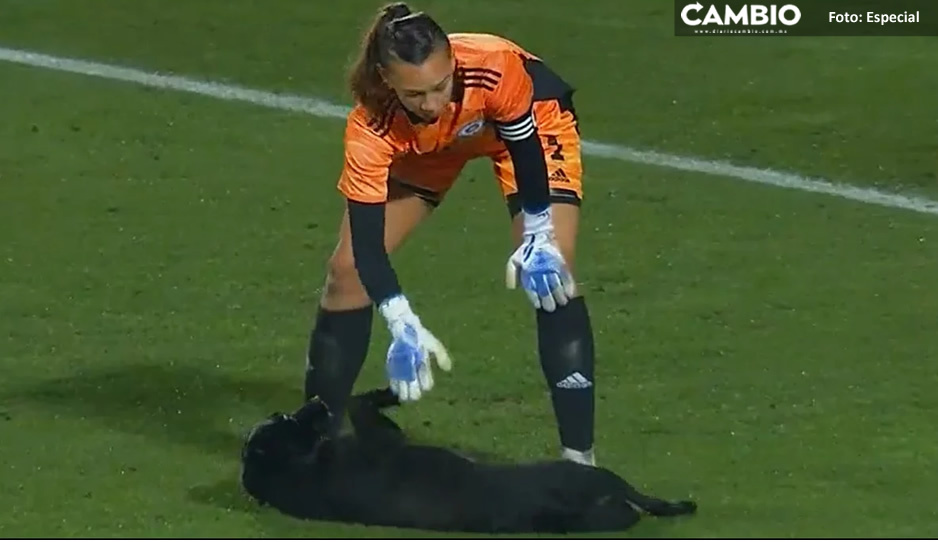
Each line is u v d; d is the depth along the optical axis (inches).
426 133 535.5
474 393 695.1
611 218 930.1
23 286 824.9
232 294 820.0
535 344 749.3
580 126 1101.7
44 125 1103.6
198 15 1346.0
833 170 1015.0
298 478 538.3
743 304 799.7
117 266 855.1
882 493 589.3
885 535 534.3
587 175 1007.6
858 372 716.7
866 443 642.8
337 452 540.7
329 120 1125.1
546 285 546.6
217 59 1247.5
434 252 872.3
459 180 989.8
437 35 494.9
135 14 1350.9
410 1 1371.8
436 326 772.0
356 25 1318.9
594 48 1257.4
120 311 796.0
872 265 853.8
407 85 495.8
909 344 748.0
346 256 593.9
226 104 1154.0
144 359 735.1
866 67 1198.9
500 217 930.1
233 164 1031.6
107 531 543.5
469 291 818.8
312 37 1291.8
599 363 727.7
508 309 794.8
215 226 919.0
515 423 664.4
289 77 1210.6
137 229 911.7
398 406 669.9
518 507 518.6
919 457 627.5
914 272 843.4
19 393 695.1
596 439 647.8
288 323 783.7
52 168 1018.7
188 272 848.3
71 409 679.7
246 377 717.3
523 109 541.6
